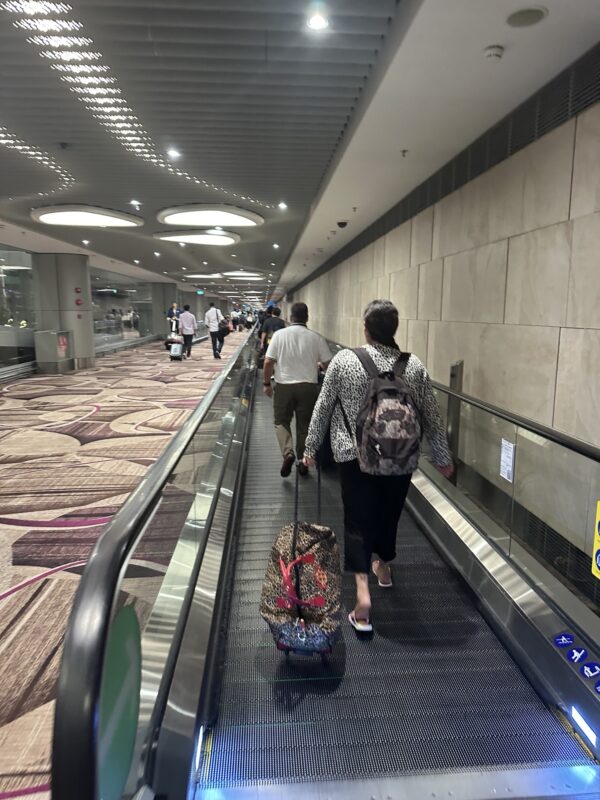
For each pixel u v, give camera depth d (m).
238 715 2.20
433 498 4.03
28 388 12.14
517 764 1.95
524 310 4.46
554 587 2.67
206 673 2.18
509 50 3.53
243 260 18.66
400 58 3.63
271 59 4.12
